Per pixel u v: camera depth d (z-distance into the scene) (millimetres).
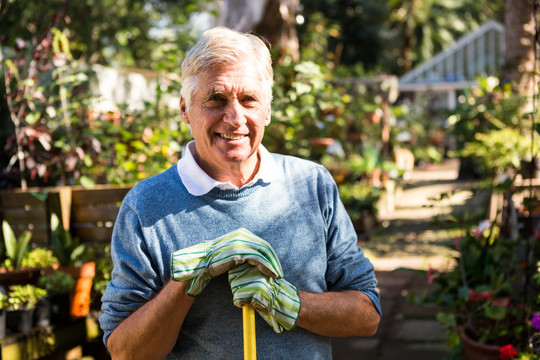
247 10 5719
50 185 4727
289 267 1469
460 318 3283
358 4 22625
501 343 3055
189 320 1445
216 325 1432
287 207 1490
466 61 18469
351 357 3887
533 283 3162
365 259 1587
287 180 1523
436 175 14539
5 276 3037
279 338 1452
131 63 13664
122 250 1457
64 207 3576
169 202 1453
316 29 9414
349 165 8875
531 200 3010
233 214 1455
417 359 3809
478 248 3473
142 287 1430
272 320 1357
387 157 10766
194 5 5242
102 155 4430
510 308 3020
